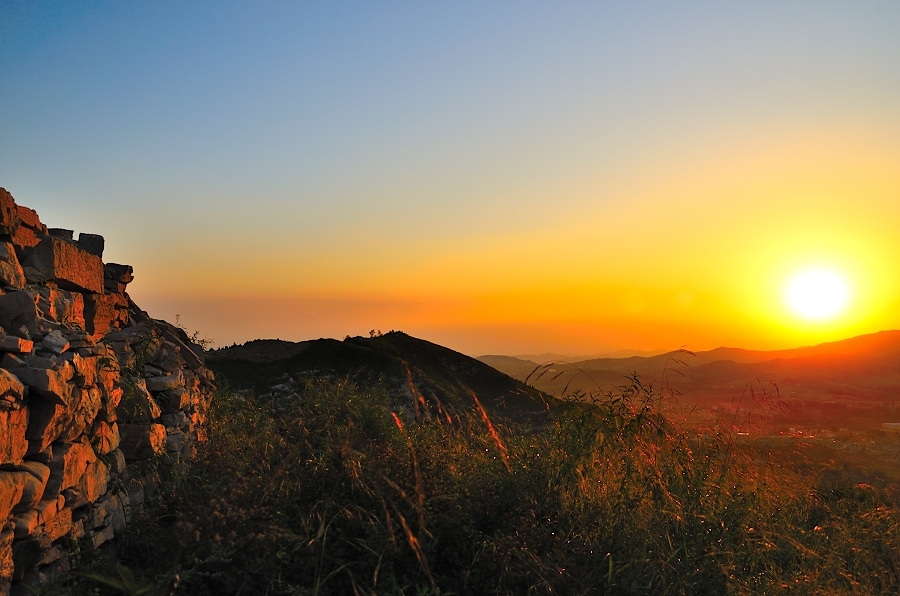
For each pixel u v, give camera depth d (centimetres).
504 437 784
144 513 657
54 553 498
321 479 610
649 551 587
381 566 517
